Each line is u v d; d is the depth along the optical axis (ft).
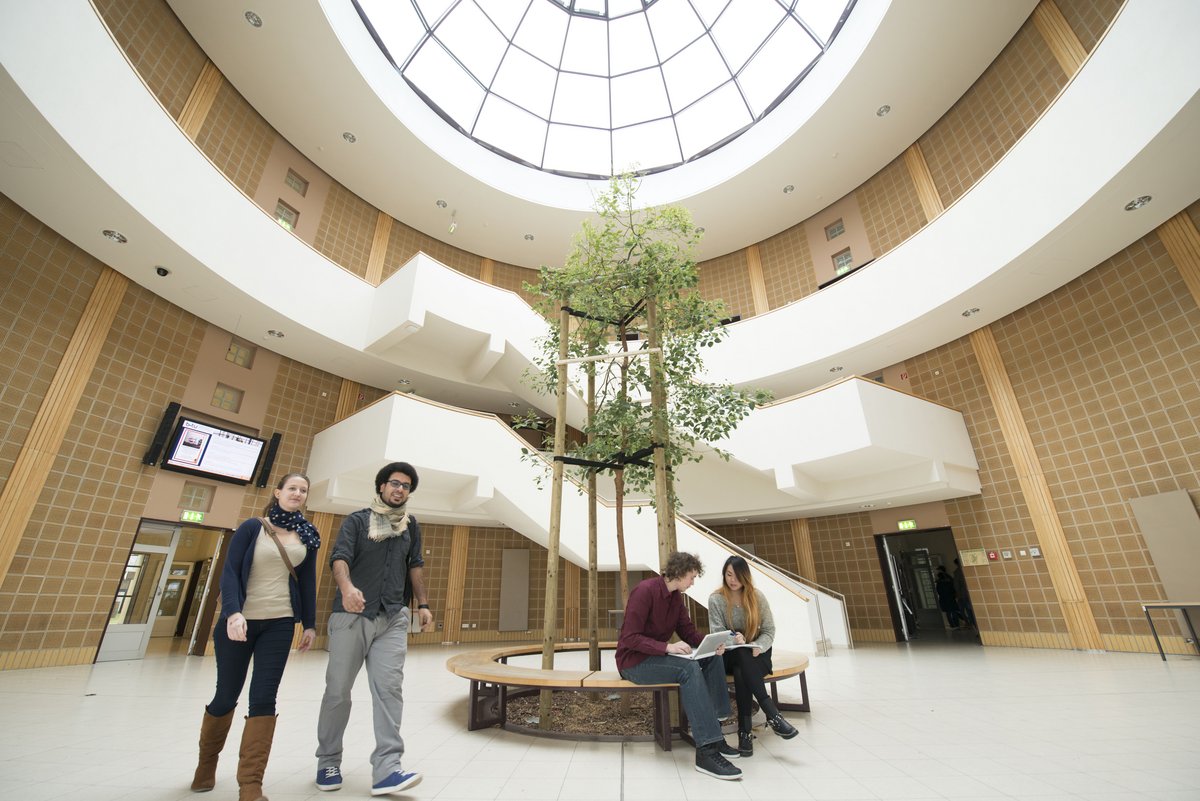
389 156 38.81
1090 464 27.48
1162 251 24.79
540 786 8.78
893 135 37.96
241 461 31.17
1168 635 24.07
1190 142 20.18
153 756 10.21
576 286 17.31
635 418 16.84
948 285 29.78
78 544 24.31
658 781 9.00
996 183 27.40
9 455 22.34
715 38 40.57
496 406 44.73
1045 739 11.24
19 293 22.95
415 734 12.41
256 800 7.29
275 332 32.35
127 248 25.03
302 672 23.50
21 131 19.13
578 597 43.60
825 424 30.35
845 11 34.71
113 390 26.25
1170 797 7.80
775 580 28.63
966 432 33.17
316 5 29.40
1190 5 18.67
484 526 43.24
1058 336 28.99
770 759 10.23
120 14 26.63
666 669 10.25
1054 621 28.40
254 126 35.06
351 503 33.09
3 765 9.46
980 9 30.35
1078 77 23.15
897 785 8.65
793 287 45.27
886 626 36.50
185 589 40.09
